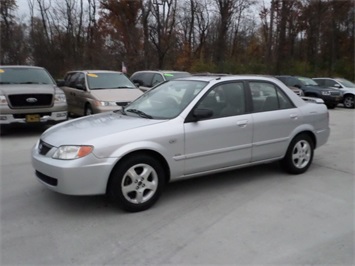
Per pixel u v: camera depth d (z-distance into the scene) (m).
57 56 31.33
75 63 31.42
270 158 5.04
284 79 18.36
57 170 3.67
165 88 5.06
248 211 3.98
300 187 4.78
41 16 34.28
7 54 30.30
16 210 3.98
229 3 35.16
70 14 33.88
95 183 3.71
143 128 3.98
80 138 3.80
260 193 4.54
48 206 4.09
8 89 8.05
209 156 4.40
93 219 3.76
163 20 31.72
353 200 4.32
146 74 13.30
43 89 8.37
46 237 3.37
